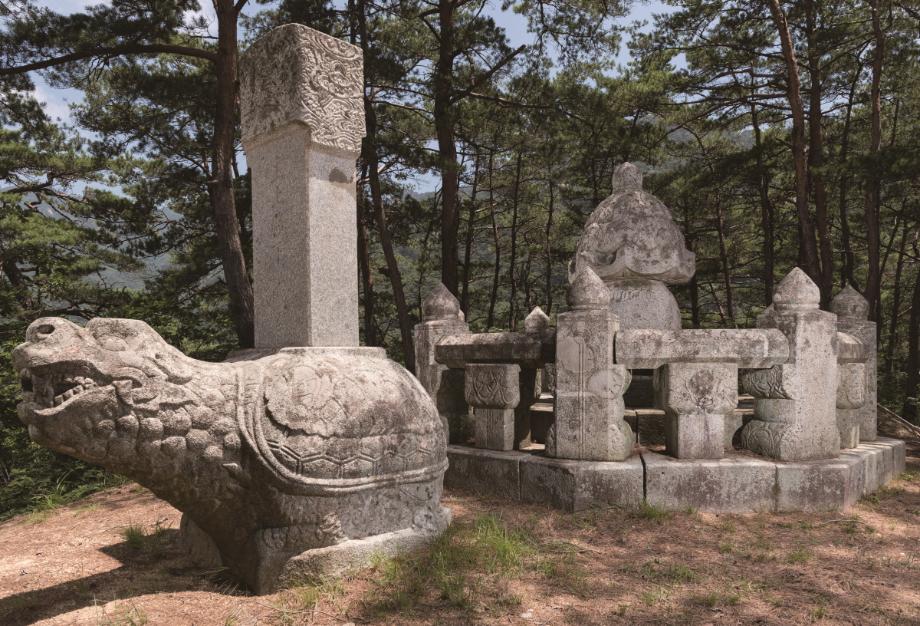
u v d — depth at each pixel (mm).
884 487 5508
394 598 3098
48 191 17625
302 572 3256
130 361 2857
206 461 3031
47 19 10648
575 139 18438
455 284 15125
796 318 4918
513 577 3420
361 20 13883
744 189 22078
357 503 3482
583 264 6250
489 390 5375
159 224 18828
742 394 7852
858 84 17938
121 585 3418
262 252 4180
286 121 3840
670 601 3150
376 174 14844
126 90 13711
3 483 8109
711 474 4664
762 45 15875
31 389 2793
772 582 3412
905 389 18516
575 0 14898
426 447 3816
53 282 13969
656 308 6230
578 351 4922
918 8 13844
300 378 3311
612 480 4641
